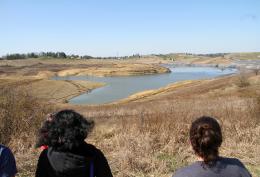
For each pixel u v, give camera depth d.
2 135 9.16
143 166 7.36
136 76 138.25
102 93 75.88
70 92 73.44
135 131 10.27
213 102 23.30
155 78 124.62
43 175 2.85
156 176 6.97
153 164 7.39
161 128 9.99
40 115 10.28
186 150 8.59
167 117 11.11
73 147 2.77
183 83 73.56
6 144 8.95
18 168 7.17
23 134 9.25
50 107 11.66
